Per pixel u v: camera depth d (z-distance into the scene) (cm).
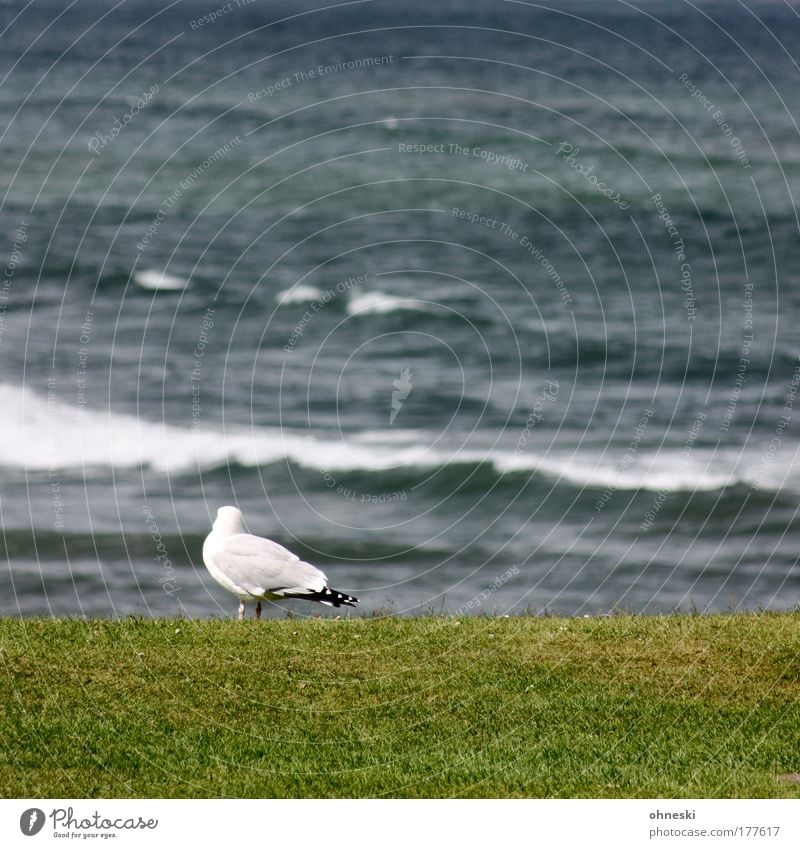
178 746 2119
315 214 12188
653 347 8475
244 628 2772
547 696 2378
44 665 2431
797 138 16438
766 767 2100
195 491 5962
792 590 4762
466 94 19875
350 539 5453
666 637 2736
